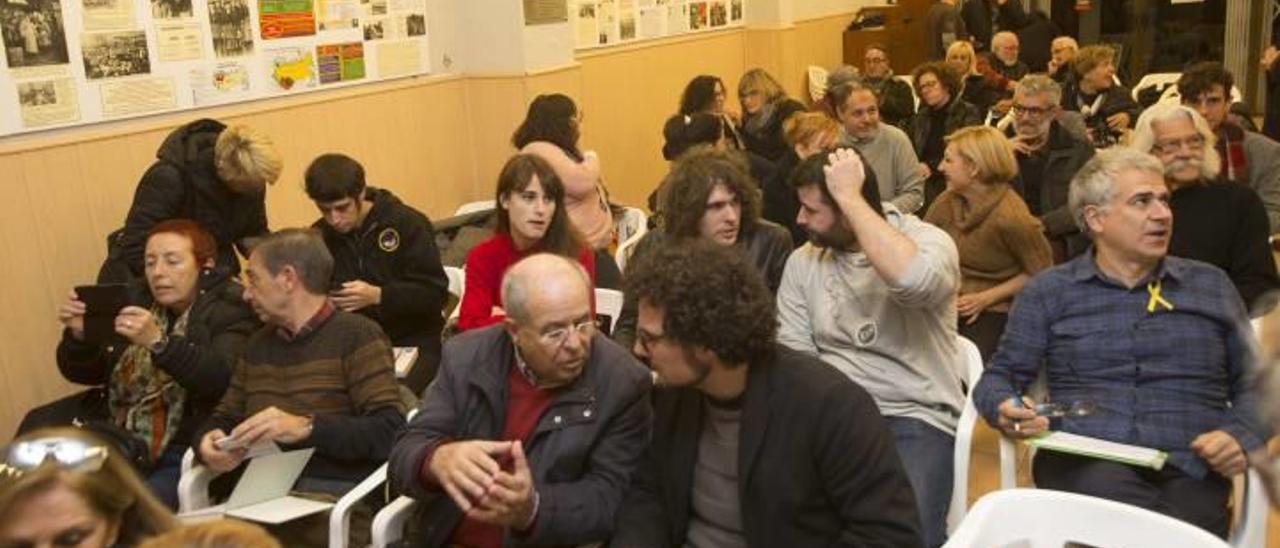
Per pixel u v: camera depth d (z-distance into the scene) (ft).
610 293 10.65
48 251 11.66
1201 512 7.31
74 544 4.92
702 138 15.56
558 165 13.10
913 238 7.93
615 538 6.46
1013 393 7.86
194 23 13.37
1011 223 11.07
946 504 7.78
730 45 27.68
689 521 6.37
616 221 15.35
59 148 11.69
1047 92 13.94
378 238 11.04
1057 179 13.89
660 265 5.70
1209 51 32.99
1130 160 7.83
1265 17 31.76
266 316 8.51
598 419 6.94
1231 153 12.66
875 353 8.09
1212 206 10.00
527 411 7.09
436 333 11.31
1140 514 5.74
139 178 12.67
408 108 17.22
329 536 7.75
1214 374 7.77
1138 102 21.08
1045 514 5.95
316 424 7.98
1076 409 7.86
